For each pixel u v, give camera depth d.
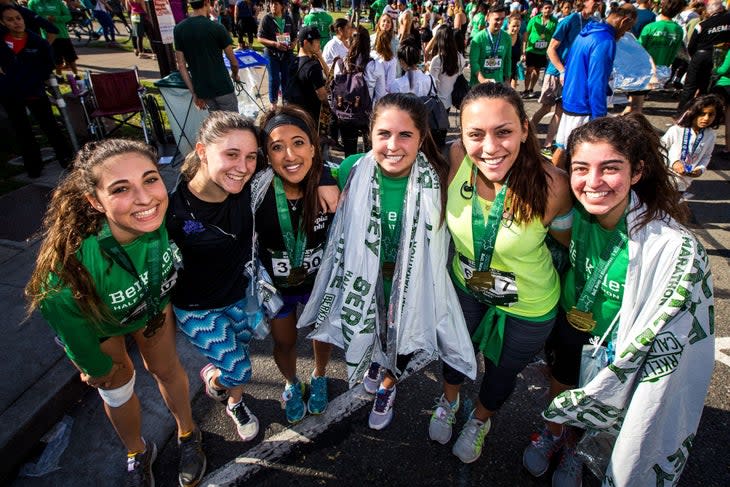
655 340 1.45
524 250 1.68
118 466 2.23
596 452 1.88
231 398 2.32
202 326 1.94
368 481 2.19
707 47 6.02
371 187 1.82
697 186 5.26
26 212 4.09
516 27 8.59
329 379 2.78
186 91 5.16
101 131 5.64
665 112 8.04
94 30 14.30
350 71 4.64
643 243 1.45
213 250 1.79
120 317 1.65
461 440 2.23
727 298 3.43
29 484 2.14
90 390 2.61
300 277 2.07
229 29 14.68
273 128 1.71
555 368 2.05
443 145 4.31
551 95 6.16
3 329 2.78
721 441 2.33
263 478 2.20
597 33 4.31
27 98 4.52
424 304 1.97
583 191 1.44
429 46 5.29
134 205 1.41
